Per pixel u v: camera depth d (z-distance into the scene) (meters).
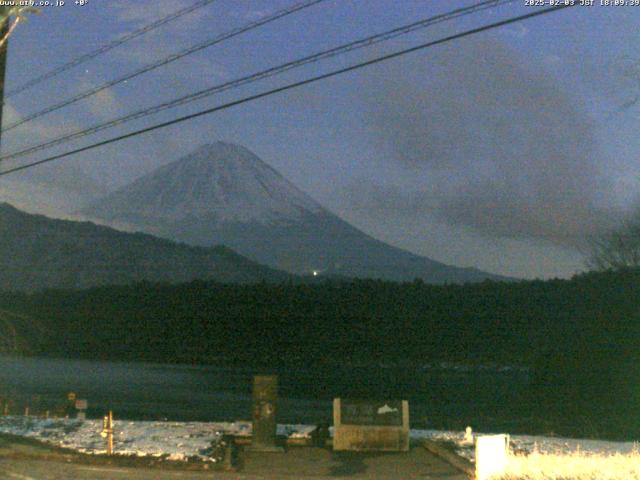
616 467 18.19
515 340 66.38
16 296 87.25
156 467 19.62
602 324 41.88
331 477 18.92
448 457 21.67
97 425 25.72
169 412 37.16
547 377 42.88
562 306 60.19
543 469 18.02
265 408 23.00
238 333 74.38
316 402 43.25
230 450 22.08
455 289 77.44
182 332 76.25
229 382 53.91
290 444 24.03
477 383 54.31
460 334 70.44
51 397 42.69
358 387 51.66
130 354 72.06
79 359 70.75
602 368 40.50
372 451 22.98
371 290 80.25
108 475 17.84
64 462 19.67
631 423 34.25
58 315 80.50
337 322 74.62
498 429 31.92
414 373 61.09
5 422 25.77
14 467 18.41
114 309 80.62
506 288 72.81
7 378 53.91
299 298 80.56
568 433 31.25
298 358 69.62
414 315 73.38
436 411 40.16
